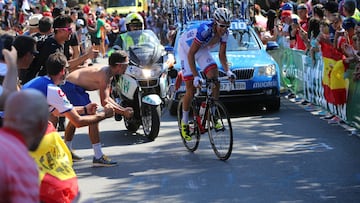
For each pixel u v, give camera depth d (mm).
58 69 16672
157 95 24812
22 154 7598
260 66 29875
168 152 22953
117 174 20125
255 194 17172
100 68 20250
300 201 16422
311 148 22562
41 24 23984
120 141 25266
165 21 67375
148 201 16984
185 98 22391
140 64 24953
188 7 39844
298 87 34062
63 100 16344
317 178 18625
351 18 28766
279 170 19688
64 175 13164
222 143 21172
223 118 21031
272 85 29938
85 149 24156
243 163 20766
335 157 21109
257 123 27859
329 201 16359
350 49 25062
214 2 38625
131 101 25219
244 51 31781
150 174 19906
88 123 16500
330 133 25062
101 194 17922
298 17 37406
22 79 23219
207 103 21781
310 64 31344
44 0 72688
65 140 21938
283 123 27562
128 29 26656
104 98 20016
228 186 18094
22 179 7457
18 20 64688
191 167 20547
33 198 7578
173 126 27906
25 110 7914
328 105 28188
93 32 63656
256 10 47188
